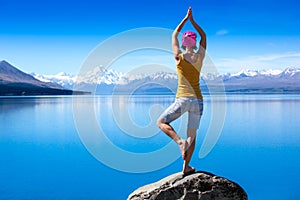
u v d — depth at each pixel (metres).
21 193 7.82
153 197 4.45
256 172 9.26
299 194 7.33
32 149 13.38
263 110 32.44
